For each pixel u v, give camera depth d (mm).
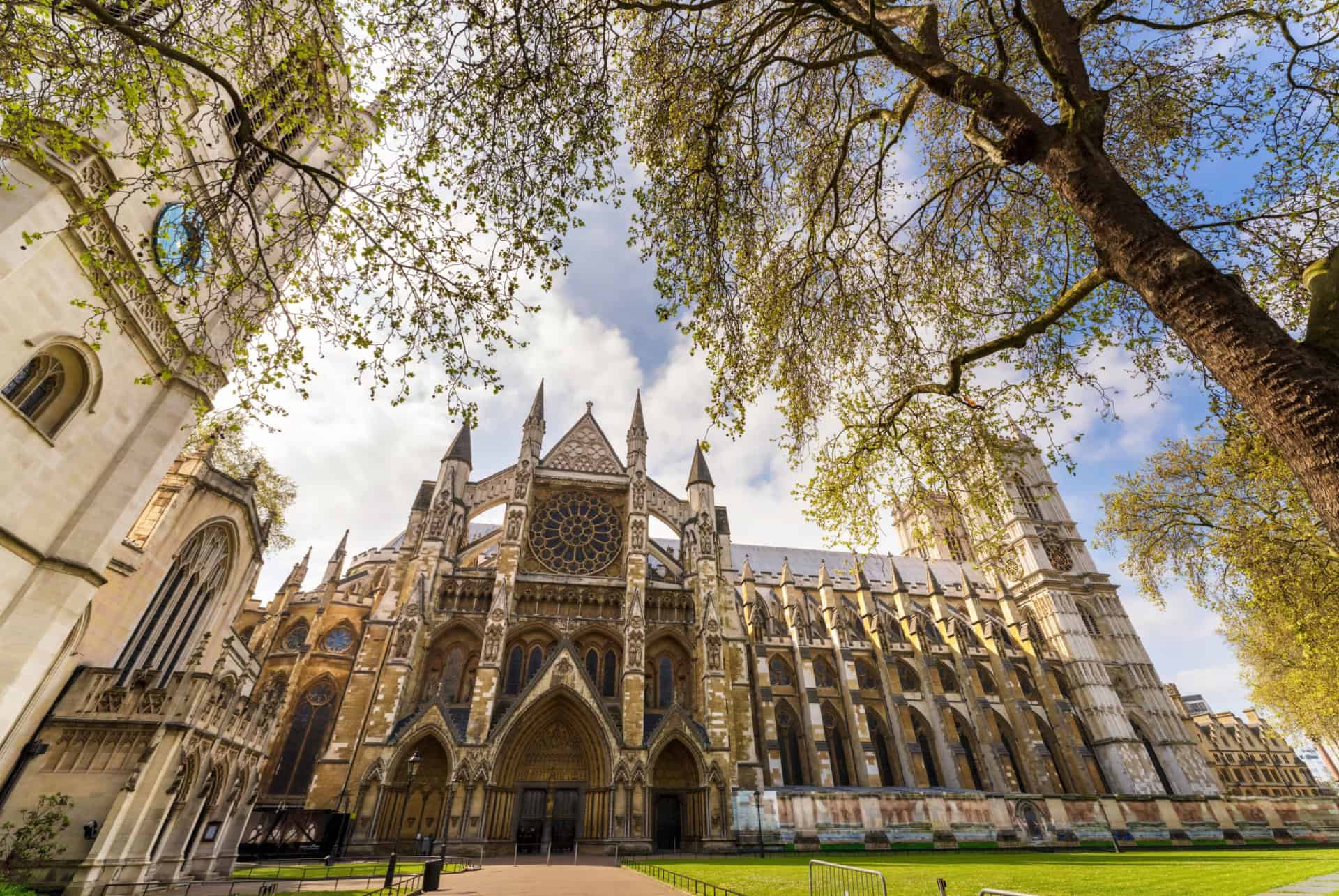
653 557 74188
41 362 18672
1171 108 15734
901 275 18797
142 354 22031
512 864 37125
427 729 44688
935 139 20281
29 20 11391
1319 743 59906
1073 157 9320
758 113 17359
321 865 35969
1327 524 5625
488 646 48500
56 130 12789
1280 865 33406
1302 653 39625
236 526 34688
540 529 59531
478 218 15383
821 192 19453
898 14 13180
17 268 16703
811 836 49344
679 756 49781
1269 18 12719
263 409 16047
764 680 67062
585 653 52906
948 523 18906
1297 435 6066
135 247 20547
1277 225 14609
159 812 23016
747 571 78312
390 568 61062
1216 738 131625
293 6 18844
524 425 65000
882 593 88125
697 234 16922
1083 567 92688
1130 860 41031
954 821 53219
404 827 42281
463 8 13062
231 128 23969
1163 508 32469
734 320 17359
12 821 21250
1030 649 80562
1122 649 84750
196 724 25031
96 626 25156
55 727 23047
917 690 75938
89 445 20234
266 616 60688
